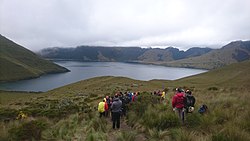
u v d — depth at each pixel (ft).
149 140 33.63
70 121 52.90
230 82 243.40
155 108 51.24
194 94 96.02
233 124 32.24
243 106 46.47
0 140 36.88
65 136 39.83
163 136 33.68
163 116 41.14
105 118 61.31
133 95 79.25
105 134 39.55
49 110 73.61
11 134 38.81
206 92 106.11
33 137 38.83
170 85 267.18
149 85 269.03
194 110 47.75
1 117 70.08
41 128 41.09
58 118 63.67
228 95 70.64
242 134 27.71
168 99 71.61
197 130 34.17
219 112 40.14
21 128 40.19
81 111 72.43
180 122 39.58
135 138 35.73
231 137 27.32
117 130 46.88
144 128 40.37
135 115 51.90
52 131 41.83
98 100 144.05
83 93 235.40
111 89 245.65
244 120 33.37
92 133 38.32
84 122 51.62
